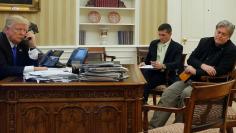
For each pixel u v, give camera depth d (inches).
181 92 142.2
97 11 246.5
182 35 252.2
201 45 153.6
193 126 87.0
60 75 101.7
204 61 151.9
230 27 144.5
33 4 226.2
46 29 231.0
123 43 248.4
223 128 94.7
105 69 101.3
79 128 99.1
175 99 142.6
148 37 246.4
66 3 233.0
